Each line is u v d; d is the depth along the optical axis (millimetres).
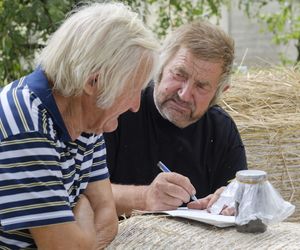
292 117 2912
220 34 2416
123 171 2523
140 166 2523
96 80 1607
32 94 1604
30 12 3717
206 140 2588
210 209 2051
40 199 1556
